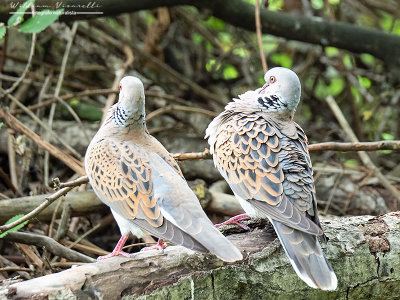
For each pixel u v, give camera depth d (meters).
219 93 16.22
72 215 10.73
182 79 15.17
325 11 15.05
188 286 6.95
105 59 15.58
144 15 16.94
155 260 6.98
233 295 7.21
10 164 12.05
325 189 12.72
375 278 7.67
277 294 7.36
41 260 10.26
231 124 8.41
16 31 14.45
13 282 6.62
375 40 13.62
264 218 8.20
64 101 12.98
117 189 7.49
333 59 17.34
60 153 11.14
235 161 8.05
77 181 8.52
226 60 16.55
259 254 7.30
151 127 14.22
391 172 14.08
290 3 15.84
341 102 16.27
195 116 14.70
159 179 7.31
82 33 14.84
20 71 14.09
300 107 15.48
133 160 7.58
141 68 15.76
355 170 12.96
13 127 11.33
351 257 7.59
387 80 15.71
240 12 13.02
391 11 16.58
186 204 7.02
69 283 6.56
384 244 7.70
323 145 9.56
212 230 6.75
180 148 13.20
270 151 7.86
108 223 11.70
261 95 8.58
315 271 6.76
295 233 7.11
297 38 13.68
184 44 16.59
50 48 15.12
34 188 11.69
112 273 6.77
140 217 7.21
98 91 13.15
